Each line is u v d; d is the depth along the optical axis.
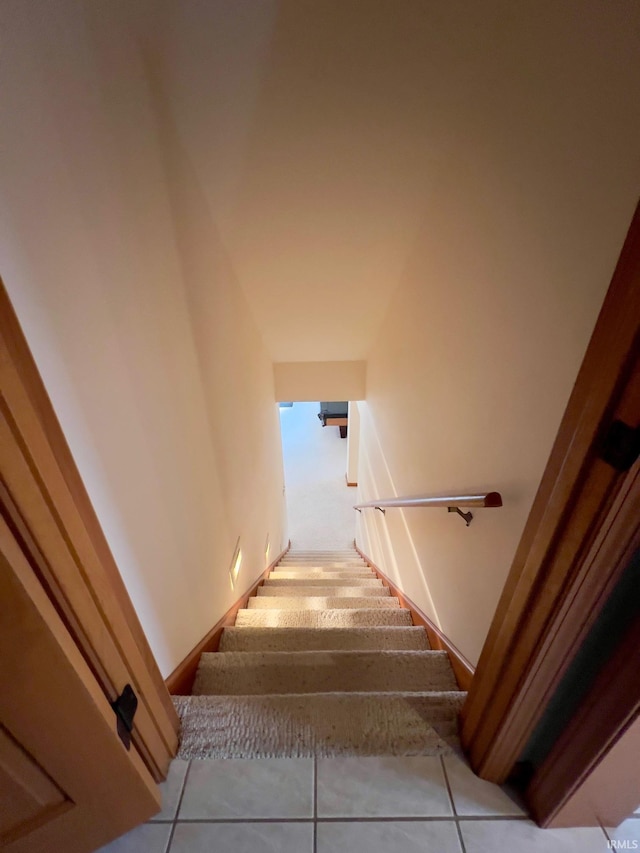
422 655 1.44
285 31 0.99
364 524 4.07
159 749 0.94
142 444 0.97
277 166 1.39
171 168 1.09
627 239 0.50
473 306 1.12
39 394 0.59
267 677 1.38
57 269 0.65
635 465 0.53
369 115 1.20
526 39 0.77
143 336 0.96
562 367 0.73
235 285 1.96
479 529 1.16
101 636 0.72
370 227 1.70
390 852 0.85
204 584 1.48
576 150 0.66
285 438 7.74
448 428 1.37
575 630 0.70
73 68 0.66
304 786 0.95
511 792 0.94
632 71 0.53
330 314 2.60
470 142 1.08
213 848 0.86
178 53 0.99
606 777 0.77
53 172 0.63
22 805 0.71
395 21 0.97
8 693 0.59
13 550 0.53
